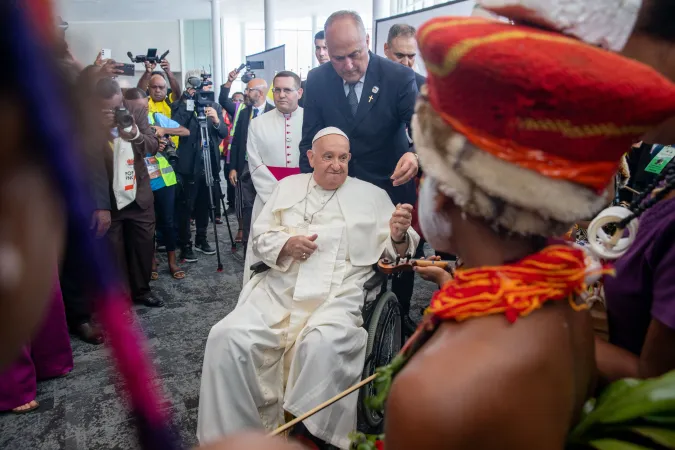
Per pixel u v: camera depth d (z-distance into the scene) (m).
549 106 0.48
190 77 4.82
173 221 4.29
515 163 0.51
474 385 0.51
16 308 0.22
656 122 0.52
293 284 2.28
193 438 2.27
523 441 0.52
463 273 0.59
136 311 3.59
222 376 1.99
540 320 0.56
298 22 14.79
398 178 2.19
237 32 15.45
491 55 0.48
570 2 0.56
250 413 2.03
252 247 2.44
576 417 0.66
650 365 0.75
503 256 0.60
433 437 0.50
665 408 0.62
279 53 6.46
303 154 2.85
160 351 3.04
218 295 3.95
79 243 0.24
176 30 14.23
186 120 4.65
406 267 1.80
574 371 0.62
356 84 2.67
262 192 3.56
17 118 0.20
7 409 2.40
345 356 2.05
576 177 0.52
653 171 1.65
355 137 2.68
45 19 0.21
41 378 2.67
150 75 5.01
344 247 2.33
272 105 4.88
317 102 2.76
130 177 3.29
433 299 0.62
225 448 0.34
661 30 0.68
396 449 0.52
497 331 0.55
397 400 0.53
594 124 0.50
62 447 2.20
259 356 2.08
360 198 2.44
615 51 0.60
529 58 0.47
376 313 2.22
